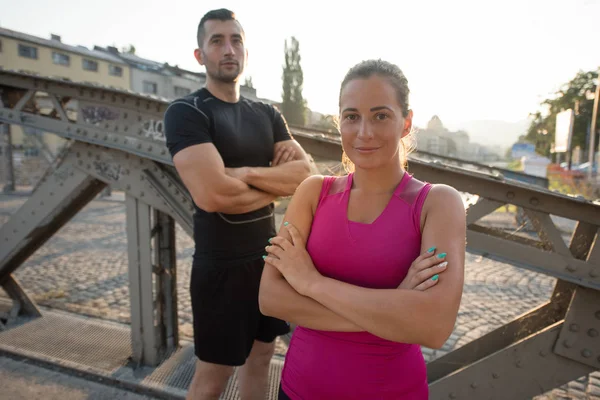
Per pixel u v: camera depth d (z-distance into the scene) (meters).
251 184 1.95
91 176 3.07
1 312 4.02
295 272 1.21
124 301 4.59
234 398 2.67
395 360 1.16
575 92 35.19
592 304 1.88
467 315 4.47
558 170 18.00
